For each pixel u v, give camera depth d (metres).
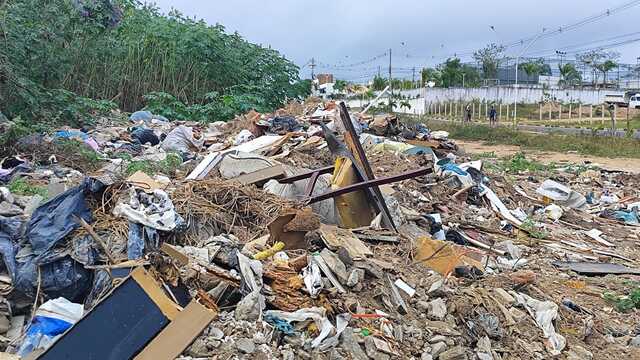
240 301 5.04
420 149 12.20
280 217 6.29
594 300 7.85
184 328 4.37
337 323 5.23
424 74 60.72
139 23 18.38
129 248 5.43
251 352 4.56
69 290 5.12
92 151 9.58
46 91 12.19
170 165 9.46
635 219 12.91
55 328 4.68
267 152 10.59
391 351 5.17
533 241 10.16
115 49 16.19
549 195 12.95
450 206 10.58
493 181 12.91
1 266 5.23
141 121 13.92
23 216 5.84
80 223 5.51
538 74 65.75
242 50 20.02
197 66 18.17
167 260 4.99
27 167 8.27
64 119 12.29
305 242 6.41
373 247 7.05
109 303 4.36
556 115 52.56
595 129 33.06
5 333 4.80
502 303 6.53
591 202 14.37
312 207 7.70
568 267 9.05
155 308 4.39
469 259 7.64
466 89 55.38
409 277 6.51
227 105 16.94
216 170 8.82
